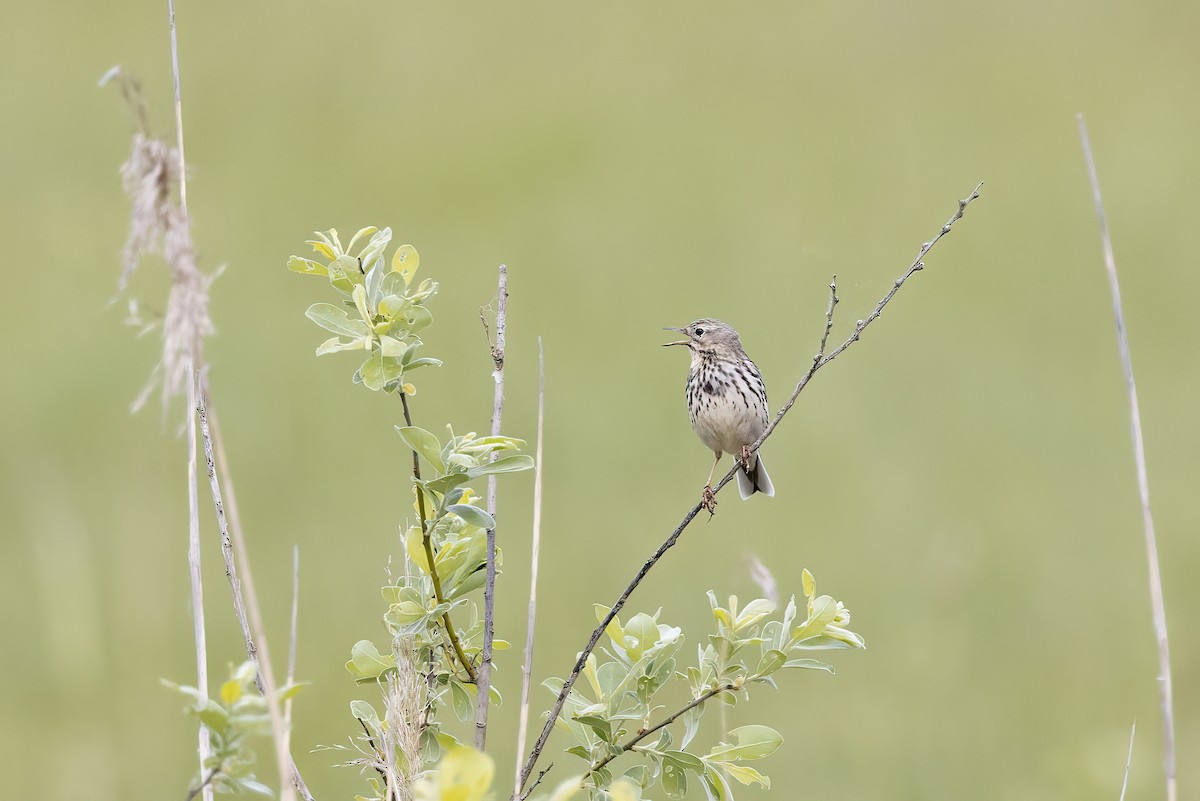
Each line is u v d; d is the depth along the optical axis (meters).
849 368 18.55
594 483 15.35
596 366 18.11
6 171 23.89
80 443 15.97
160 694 11.72
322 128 26.19
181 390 3.90
